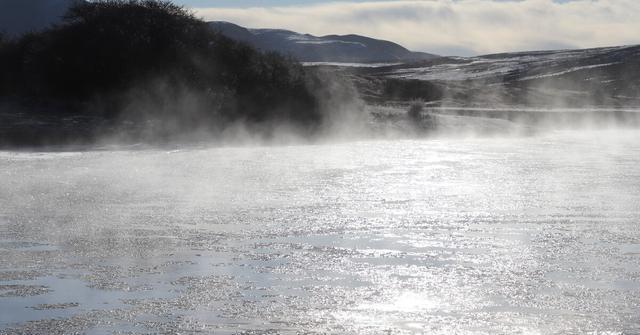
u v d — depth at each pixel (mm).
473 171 24844
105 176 22297
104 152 30391
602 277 10641
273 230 14023
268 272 10844
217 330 8281
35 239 13086
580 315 8891
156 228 14148
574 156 31438
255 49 47594
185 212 15984
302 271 10914
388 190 19766
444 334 8219
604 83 139375
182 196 18344
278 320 8648
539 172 24688
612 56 174125
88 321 8562
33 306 9141
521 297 9633
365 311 9023
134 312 8898
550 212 16344
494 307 9195
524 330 8359
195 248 12430
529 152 33562
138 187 19906
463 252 12234
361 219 15273
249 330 8289
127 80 42031
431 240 13188
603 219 15453
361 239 13234
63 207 16562
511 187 20625
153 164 25922
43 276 10555
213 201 17594
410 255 11984
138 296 9586
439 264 11383
